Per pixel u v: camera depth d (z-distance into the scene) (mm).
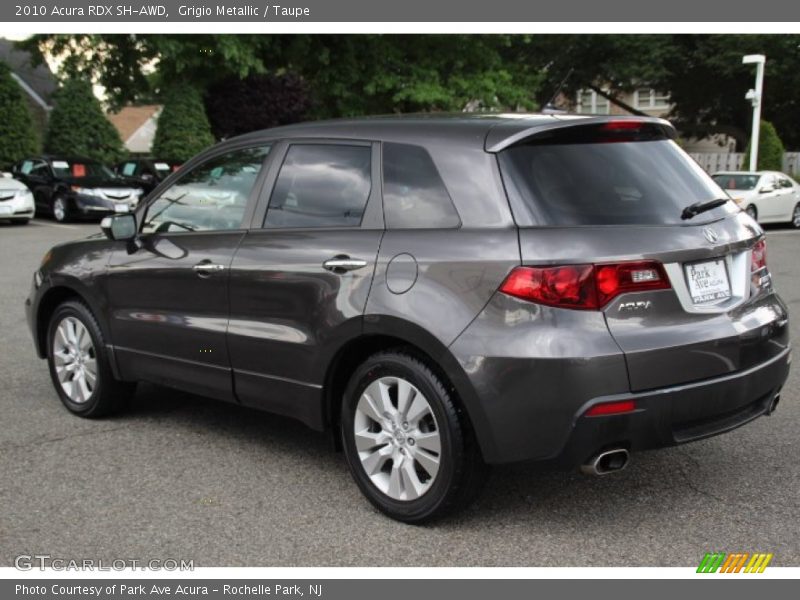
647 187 3641
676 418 3385
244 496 4109
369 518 3854
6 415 5418
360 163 4023
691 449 4664
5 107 31141
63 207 20078
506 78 29125
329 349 3900
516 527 3738
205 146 27375
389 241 3752
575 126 3631
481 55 29109
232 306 4367
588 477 4289
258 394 4328
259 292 4219
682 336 3408
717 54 36000
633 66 36312
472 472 3574
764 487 4125
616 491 4109
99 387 5211
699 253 3533
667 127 3975
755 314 3768
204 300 4512
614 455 3373
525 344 3301
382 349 3857
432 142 3789
